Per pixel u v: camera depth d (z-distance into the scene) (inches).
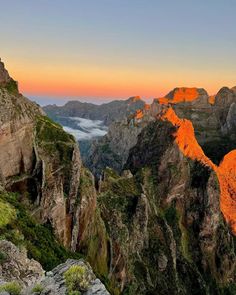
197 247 6943.9
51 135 3275.1
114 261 4315.9
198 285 6176.2
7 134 2807.6
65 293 850.1
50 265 1963.6
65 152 3201.3
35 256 1920.5
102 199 5413.4
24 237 2127.2
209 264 6840.6
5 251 1299.2
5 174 2790.4
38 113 3526.1
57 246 2418.8
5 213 2235.5
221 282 6811.0
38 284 905.5
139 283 4758.9
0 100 2847.0
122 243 4781.0
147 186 6678.2
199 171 7588.6
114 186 5979.3
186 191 7362.2
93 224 3602.4
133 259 5004.9
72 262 1010.1
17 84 3491.6
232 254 7170.3
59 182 3034.0
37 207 2800.2
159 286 5216.5
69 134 3398.1
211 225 7076.8
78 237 3221.0
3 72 3351.4
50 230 2817.4
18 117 2952.8
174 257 5856.3
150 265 5359.3
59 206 2952.8
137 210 5521.7
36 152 3029.0
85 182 3518.7
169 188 7076.8
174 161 7391.7
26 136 3009.4
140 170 7086.6
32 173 2960.1
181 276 6127.0
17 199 2723.9
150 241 5674.2
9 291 893.8
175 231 6707.7
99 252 3703.3
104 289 850.8
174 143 7564.0
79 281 871.1
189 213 7239.2
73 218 3139.8
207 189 7249.0
